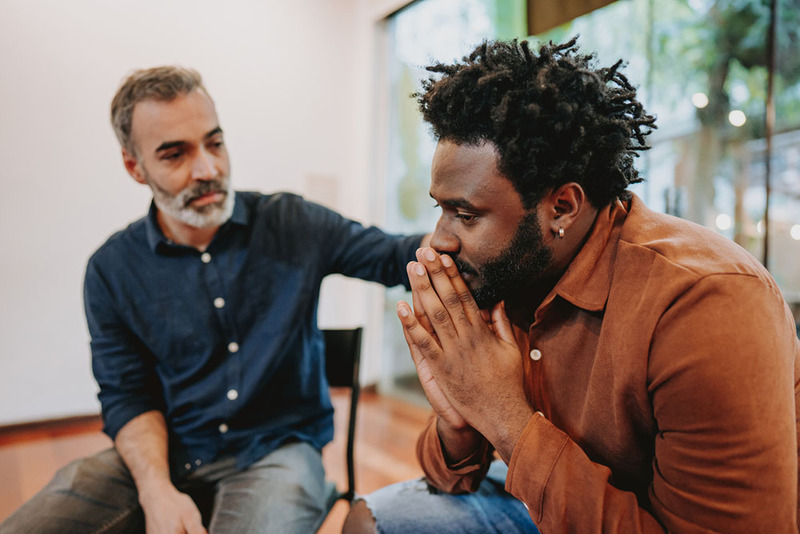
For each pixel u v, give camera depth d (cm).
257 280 110
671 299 52
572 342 64
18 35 222
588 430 63
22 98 225
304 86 302
